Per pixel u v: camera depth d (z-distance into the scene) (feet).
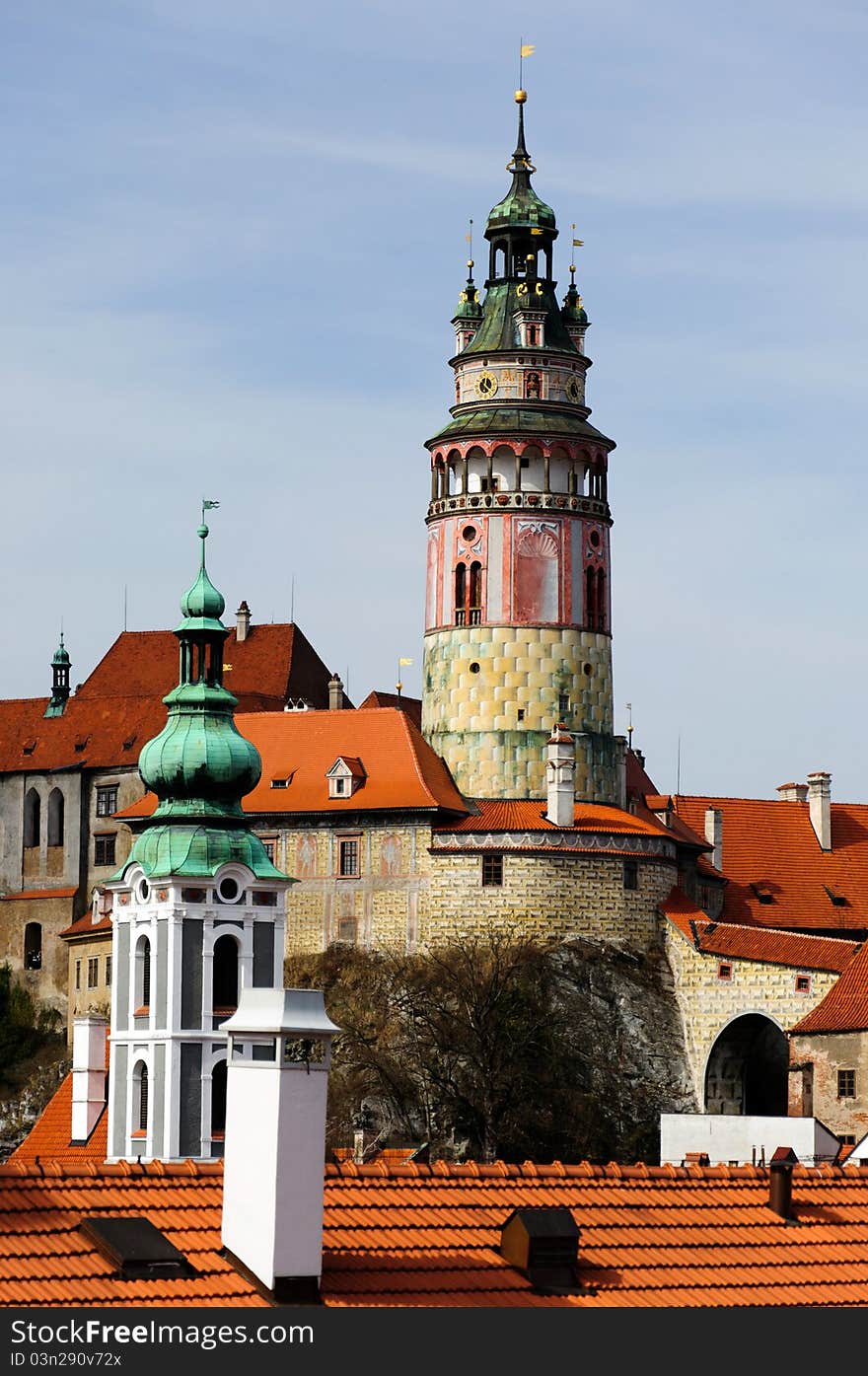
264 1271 200.95
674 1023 645.92
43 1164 219.41
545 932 643.04
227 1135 207.62
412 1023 622.95
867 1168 248.52
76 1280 197.88
